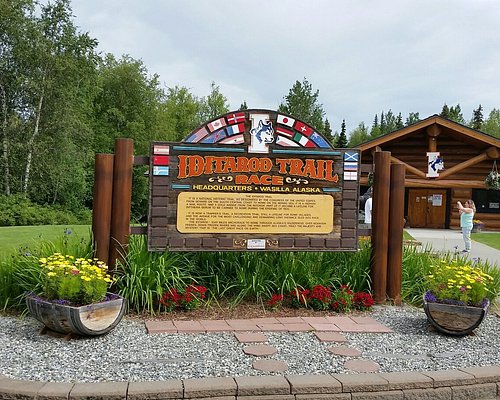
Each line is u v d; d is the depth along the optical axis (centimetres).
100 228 604
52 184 3016
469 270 586
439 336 545
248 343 495
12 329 522
